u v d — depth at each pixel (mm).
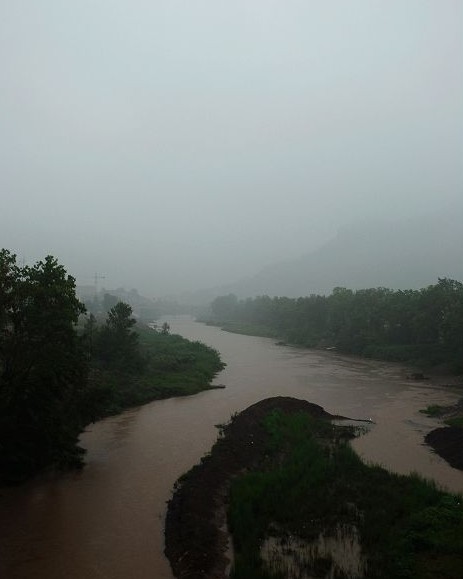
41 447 21703
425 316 66312
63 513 18172
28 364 21297
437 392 42938
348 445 26062
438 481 21359
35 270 21938
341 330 80250
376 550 15039
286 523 17234
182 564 14344
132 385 39312
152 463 23562
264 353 74312
